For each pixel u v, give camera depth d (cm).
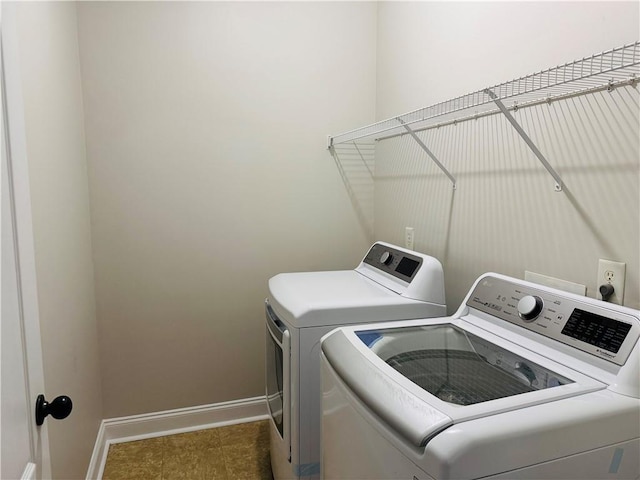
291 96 240
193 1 220
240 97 232
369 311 157
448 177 185
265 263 246
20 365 80
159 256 228
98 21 208
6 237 75
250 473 205
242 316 245
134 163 219
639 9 104
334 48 244
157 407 237
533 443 78
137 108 217
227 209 236
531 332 116
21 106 86
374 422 92
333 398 116
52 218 144
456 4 175
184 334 237
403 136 223
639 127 106
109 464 212
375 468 93
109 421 229
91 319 210
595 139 117
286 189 245
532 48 138
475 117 166
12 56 81
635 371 89
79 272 186
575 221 124
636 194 107
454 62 177
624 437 86
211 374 244
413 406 85
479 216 166
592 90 117
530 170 140
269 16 232
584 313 106
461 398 91
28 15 126
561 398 87
